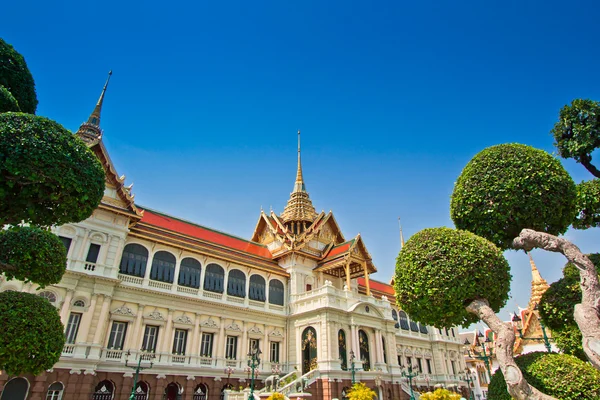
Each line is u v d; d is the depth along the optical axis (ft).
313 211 197.98
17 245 52.06
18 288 92.89
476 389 234.99
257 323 139.33
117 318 108.37
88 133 127.34
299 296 151.84
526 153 51.93
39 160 41.50
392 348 155.12
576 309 42.24
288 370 138.31
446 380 205.26
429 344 213.87
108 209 112.06
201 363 120.26
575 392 38.55
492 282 47.52
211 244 145.79
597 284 41.88
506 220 51.80
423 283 49.88
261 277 150.00
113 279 106.83
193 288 127.85
